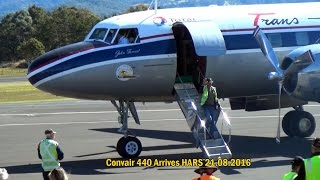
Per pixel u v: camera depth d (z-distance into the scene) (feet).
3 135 93.45
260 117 112.16
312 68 65.72
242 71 71.41
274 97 77.87
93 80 65.41
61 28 482.28
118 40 66.64
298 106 81.51
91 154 72.90
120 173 59.93
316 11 75.97
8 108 140.87
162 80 68.28
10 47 499.51
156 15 69.82
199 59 69.82
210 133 64.80
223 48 68.44
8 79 271.08
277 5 76.69
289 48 73.00
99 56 65.57
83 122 109.91
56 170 31.22
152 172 60.18
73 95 66.90
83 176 58.54
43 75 64.39
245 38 71.20
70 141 84.99
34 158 70.90
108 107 139.03
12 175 60.18
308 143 77.97
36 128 102.12
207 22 69.87
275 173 58.44
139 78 67.05
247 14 73.00
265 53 68.13
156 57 67.51
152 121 109.70
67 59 64.75
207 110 65.16
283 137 84.23
